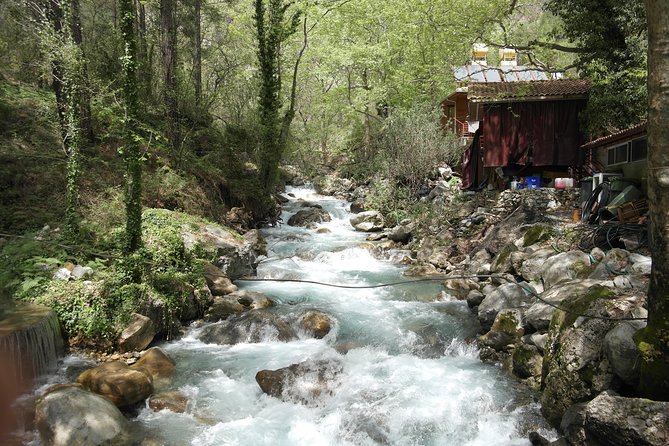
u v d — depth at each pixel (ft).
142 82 52.47
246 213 61.46
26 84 53.47
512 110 58.44
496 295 30.66
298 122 117.08
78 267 30.91
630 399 15.42
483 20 50.62
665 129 14.92
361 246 52.47
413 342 29.12
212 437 19.94
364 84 100.48
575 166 57.52
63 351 26.66
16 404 21.25
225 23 87.04
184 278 32.96
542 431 19.58
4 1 46.52
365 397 22.75
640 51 44.09
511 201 49.37
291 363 26.32
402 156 66.69
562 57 89.61
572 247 33.40
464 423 20.62
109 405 20.29
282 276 43.68
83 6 55.52
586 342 19.36
